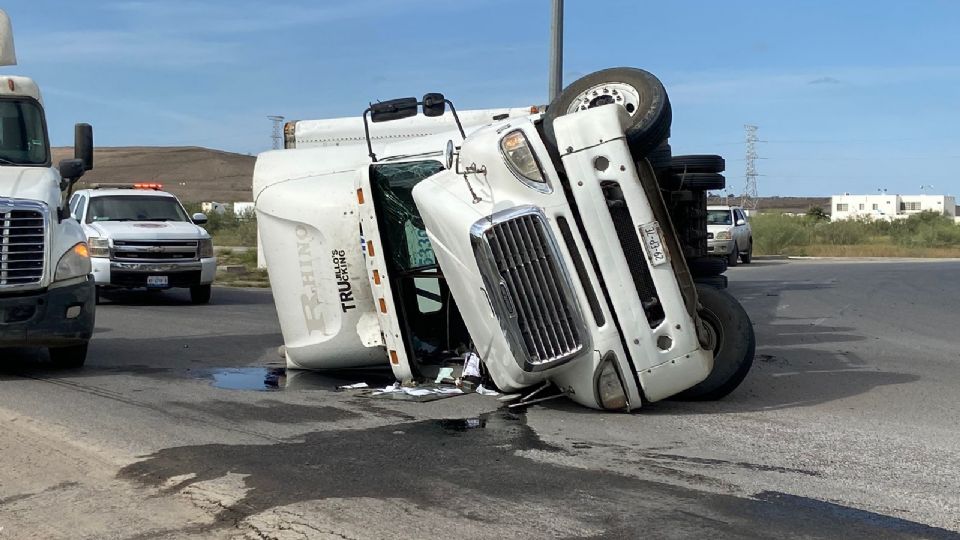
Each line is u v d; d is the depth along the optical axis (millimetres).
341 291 8938
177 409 7707
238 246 42438
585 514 5047
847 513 5094
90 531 4922
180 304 17562
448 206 7312
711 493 5418
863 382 9086
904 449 6480
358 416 7398
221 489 5484
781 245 45719
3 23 11094
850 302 17250
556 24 15469
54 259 9234
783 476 5781
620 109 7238
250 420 7266
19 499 5449
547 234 7047
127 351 11234
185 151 132250
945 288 20312
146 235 17000
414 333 8945
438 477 5703
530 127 7207
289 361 9383
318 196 9000
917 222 62656
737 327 7887
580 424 7055
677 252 7676
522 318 7105
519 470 5859
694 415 7461
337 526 4859
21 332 9070
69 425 7086
